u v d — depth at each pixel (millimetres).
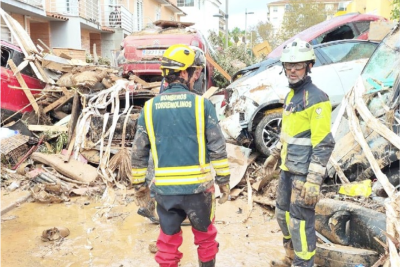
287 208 3080
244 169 5676
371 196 3994
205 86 8312
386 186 3326
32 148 6656
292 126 2865
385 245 2904
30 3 14727
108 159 6039
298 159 2850
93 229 4469
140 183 2918
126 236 4289
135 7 27062
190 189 2703
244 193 5449
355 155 4312
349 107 4441
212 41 21422
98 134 6500
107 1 23062
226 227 4500
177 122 2686
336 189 4312
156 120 2713
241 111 6512
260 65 7133
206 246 2980
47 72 7980
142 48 8562
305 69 2795
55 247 4035
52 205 5219
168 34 8664
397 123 4027
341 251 3098
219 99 7375
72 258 3816
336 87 6539
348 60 6887
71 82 7328
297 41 2797
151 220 4566
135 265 3686
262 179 5262
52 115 7609
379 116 4320
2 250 3953
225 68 10617
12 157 6355
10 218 4762
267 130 6480
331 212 3422
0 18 13125
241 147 6117
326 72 6562
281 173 3086
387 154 4031
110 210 5020
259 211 4973
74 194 5559
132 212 4965
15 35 7992
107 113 6434
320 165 2693
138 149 2818
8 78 7258
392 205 3014
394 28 5355
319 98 2723
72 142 6484
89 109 6648
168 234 2857
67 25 17750
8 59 7590
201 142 2717
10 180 5852
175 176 2713
